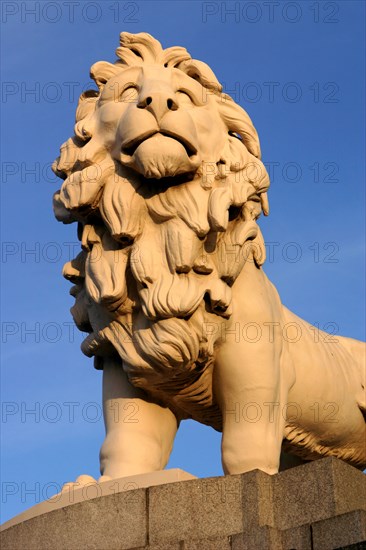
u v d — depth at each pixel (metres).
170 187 13.36
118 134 13.19
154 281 13.17
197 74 13.84
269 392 13.42
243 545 11.70
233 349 13.47
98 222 13.77
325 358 15.09
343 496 11.96
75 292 14.35
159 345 13.09
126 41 13.98
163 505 12.20
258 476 12.16
